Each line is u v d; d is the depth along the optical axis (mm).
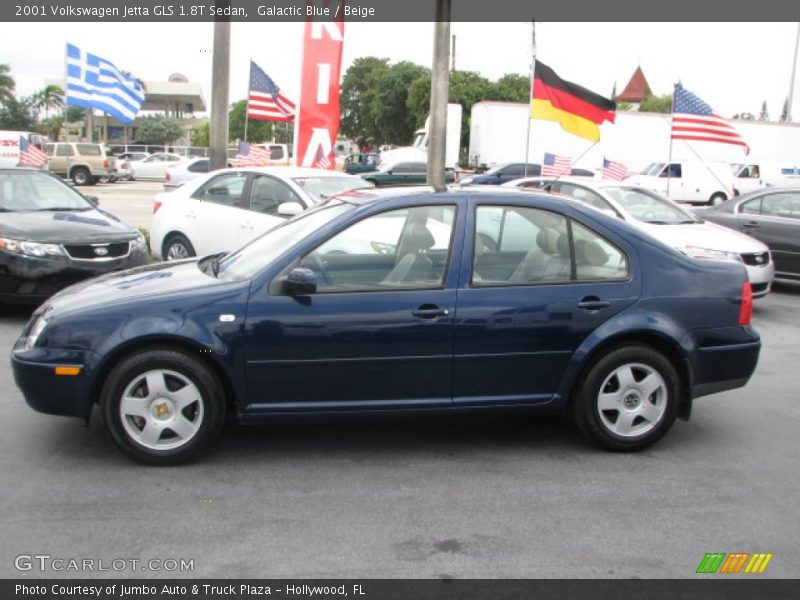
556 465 4781
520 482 4520
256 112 18203
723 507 4234
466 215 4793
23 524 3918
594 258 4883
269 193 9734
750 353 5035
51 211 8961
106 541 3768
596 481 4547
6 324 8234
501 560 3643
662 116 33969
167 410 4582
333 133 12875
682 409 5066
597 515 4113
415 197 4828
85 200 9672
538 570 3561
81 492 4285
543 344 4738
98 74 14781
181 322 4484
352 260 4695
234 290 4574
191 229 10266
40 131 65188
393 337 4605
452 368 4699
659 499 4320
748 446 5176
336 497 4285
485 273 4742
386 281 4680
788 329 9102
